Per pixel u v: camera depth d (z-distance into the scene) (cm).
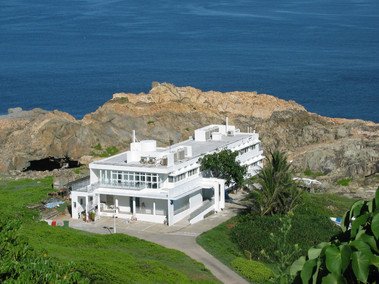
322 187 11125
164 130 13512
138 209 9012
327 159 12062
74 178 11106
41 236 7419
